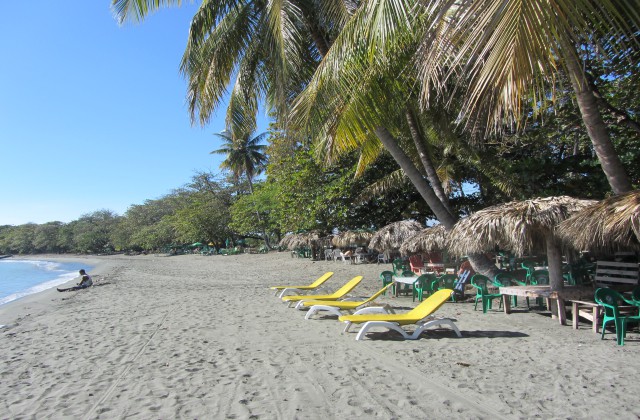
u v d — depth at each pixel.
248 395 4.69
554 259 7.52
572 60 3.56
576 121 11.51
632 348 5.65
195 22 10.31
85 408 4.56
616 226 5.23
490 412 3.94
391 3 4.42
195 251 63.59
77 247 93.50
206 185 55.38
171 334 8.09
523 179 15.12
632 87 9.86
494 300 10.27
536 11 2.91
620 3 3.09
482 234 7.49
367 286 14.38
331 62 6.57
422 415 3.96
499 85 3.39
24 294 23.59
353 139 7.68
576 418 3.72
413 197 23.31
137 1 9.25
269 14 9.41
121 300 14.09
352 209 23.67
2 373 6.10
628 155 11.66
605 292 6.00
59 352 7.22
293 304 10.95
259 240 59.25
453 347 6.28
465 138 13.94
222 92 10.93
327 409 4.21
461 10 3.10
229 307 11.12
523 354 5.71
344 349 6.41
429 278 10.52
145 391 4.98
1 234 125.88
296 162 25.08
